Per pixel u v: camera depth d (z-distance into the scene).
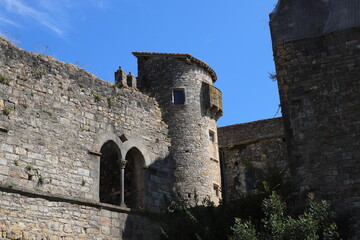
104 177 29.02
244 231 18.89
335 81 21.69
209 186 28.92
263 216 20.98
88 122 25.12
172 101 29.75
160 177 27.70
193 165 28.72
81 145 24.42
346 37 22.11
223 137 37.16
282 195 20.95
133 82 29.19
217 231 21.77
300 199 20.64
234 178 35.84
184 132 29.22
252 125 36.66
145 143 27.64
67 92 24.69
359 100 21.16
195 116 29.78
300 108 21.78
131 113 27.47
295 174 21.09
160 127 28.91
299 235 18.22
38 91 23.47
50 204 22.11
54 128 23.53
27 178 21.78
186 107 29.75
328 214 19.22
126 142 26.61
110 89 26.88
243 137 36.50
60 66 24.84
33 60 23.78
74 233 22.55
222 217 22.17
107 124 26.00
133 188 26.98
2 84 22.22
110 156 29.12
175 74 30.30
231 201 22.83
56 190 22.66
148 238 25.50
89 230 23.17
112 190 28.36
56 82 24.34
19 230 20.69
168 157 28.64
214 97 30.75
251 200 21.69
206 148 29.64
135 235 25.02
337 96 21.48
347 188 20.17
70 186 23.28
